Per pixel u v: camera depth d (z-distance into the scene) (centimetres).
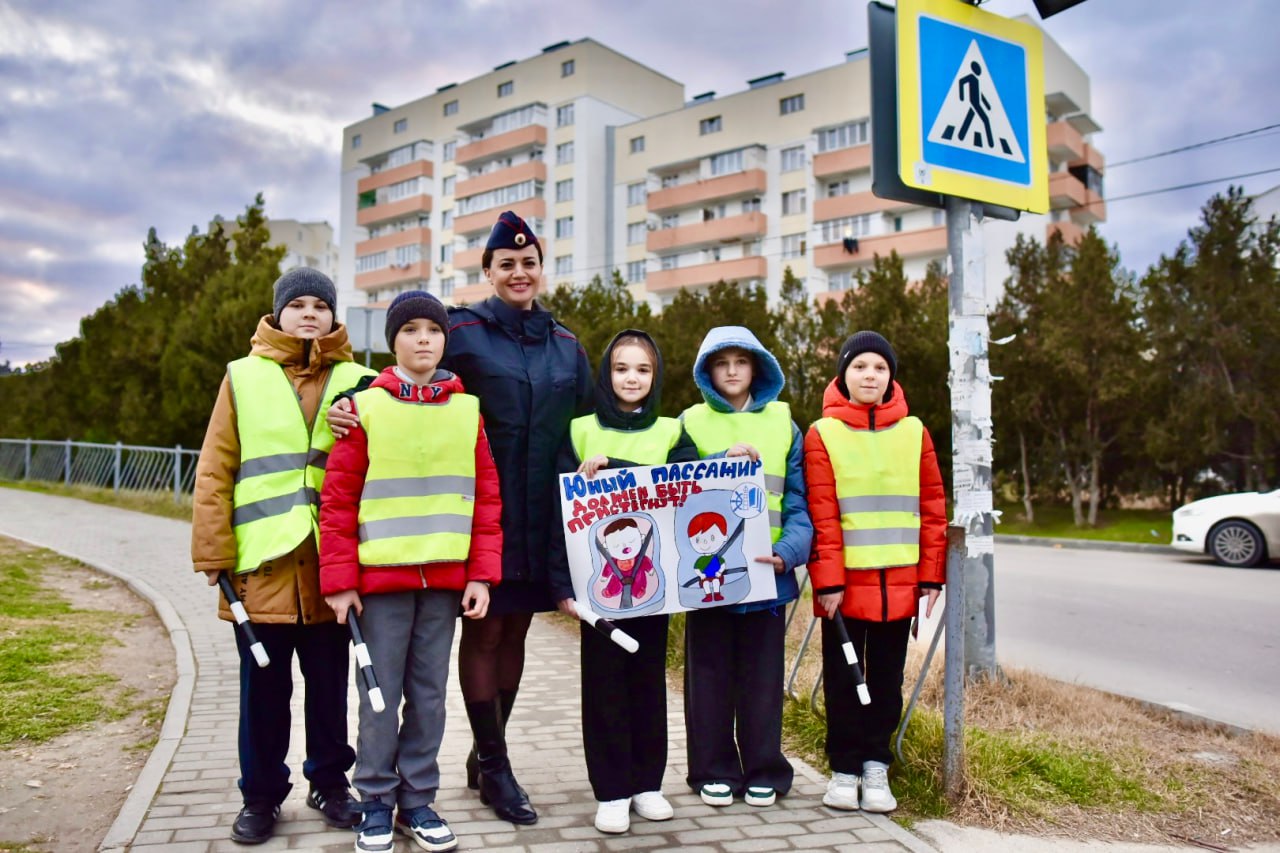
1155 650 793
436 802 394
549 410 397
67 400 2367
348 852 336
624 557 384
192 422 1811
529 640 741
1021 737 470
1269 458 1827
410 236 5725
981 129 452
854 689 406
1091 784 421
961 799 398
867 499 406
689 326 2475
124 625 745
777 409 432
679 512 393
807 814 389
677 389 2328
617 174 4922
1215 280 1873
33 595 832
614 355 401
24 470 2378
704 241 4431
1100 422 2097
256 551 345
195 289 2220
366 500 346
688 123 4603
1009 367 2109
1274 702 629
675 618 674
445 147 5722
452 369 395
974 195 449
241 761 355
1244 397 1816
